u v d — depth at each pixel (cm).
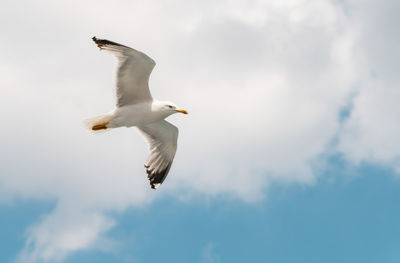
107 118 1675
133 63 1595
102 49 1602
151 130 1816
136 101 1686
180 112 1691
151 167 1830
